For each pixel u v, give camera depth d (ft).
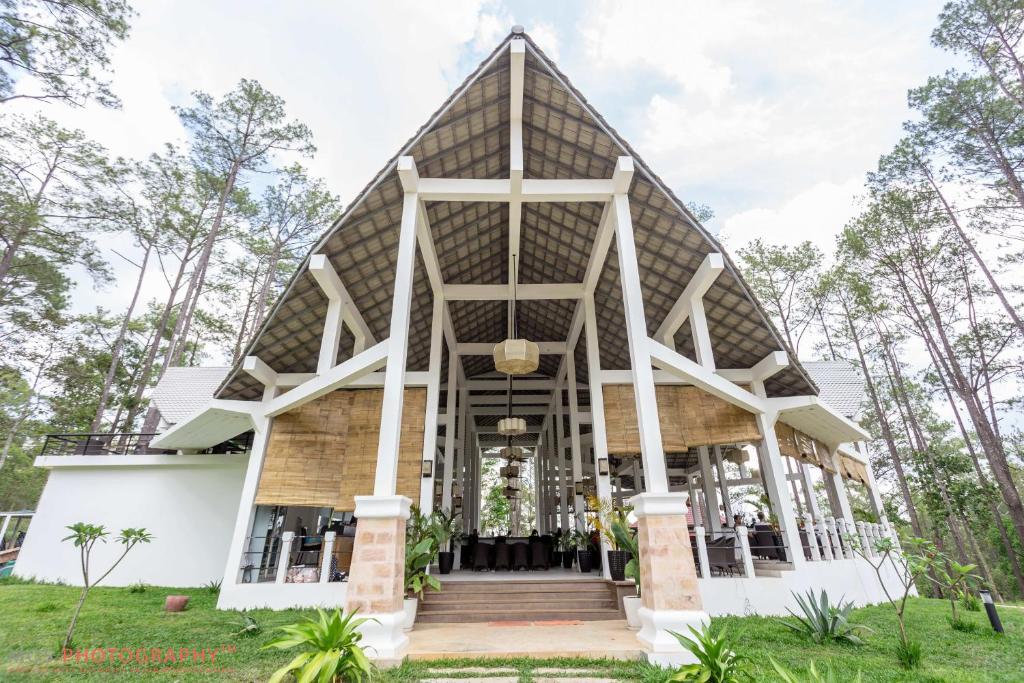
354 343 29.71
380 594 14.90
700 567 22.39
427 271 26.35
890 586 32.42
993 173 44.16
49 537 30.35
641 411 17.97
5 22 30.37
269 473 24.62
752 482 40.14
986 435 47.67
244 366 23.89
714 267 21.93
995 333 49.83
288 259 53.72
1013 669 14.10
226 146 46.42
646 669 12.95
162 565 29.76
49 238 41.81
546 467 54.29
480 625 18.80
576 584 22.12
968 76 43.60
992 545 61.67
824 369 39.88
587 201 22.04
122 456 31.63
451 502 34.78
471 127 21.68
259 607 22.02
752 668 13.51
